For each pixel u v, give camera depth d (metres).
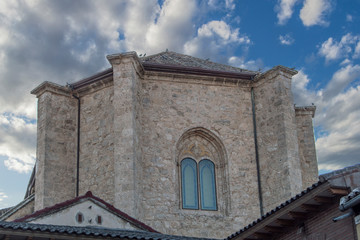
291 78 29.94
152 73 29.31
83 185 28.81
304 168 31.19
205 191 28.89
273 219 16.75
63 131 29.89
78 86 30.42
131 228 20.98
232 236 18.70
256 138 29.77
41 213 19.09
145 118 28.55
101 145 28.66
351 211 13.79
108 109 28.98
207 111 29.66
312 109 32.12
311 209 15.71
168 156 28.28
